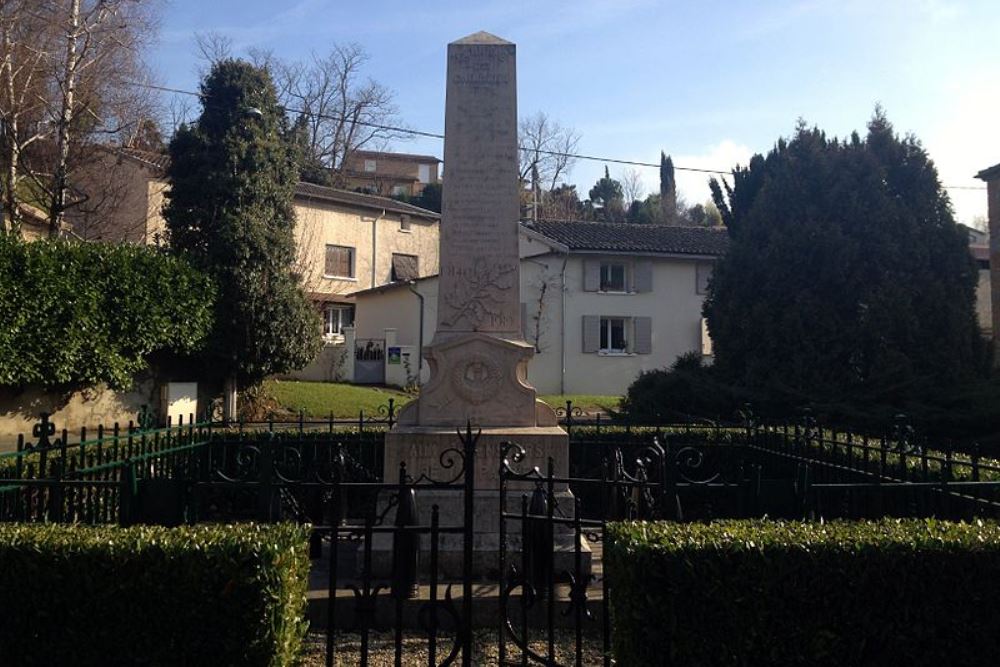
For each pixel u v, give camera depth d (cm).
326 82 5228
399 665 439
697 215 6525
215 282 1945
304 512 778
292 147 2170
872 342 1373
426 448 721
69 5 2144
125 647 374
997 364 1753
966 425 1220
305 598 423
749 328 1479
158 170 2595
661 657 368
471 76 816
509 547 668
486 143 809
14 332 1431
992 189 2192
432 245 3934
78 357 1573
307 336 2094
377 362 3062
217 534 398
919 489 625
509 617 568
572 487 739
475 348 771
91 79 2236
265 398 2145
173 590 373
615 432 1102
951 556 374
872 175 1445
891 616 371
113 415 1800
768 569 369
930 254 1424
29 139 2141
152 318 1736
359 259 3603
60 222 2253
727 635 368
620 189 7150
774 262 1480
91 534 397
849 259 1410
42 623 375
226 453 1003
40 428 611
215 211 2012
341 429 1159
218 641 372
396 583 458
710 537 388
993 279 2181
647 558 371
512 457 669
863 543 376
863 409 1266
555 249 2839
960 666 371
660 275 2969
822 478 814
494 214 803
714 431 1123
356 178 5756
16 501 608
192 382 1970
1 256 1416
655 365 2941
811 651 369
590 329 2889
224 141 2033
